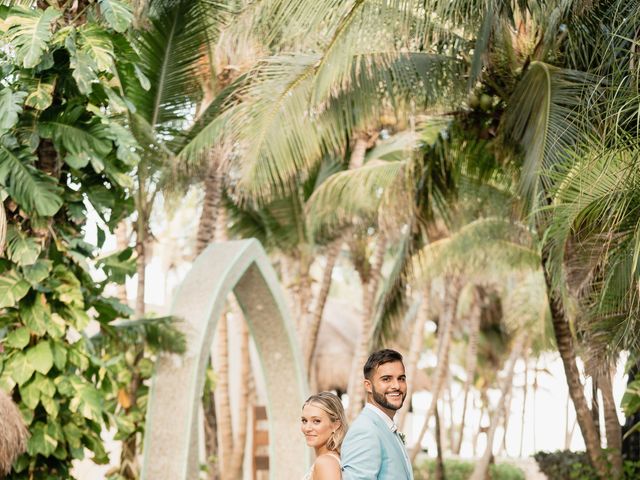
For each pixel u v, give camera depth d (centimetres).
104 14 761
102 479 1483
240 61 1287
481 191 1323
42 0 802
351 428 464
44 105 734
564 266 878
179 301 1001
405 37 958
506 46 1018
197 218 2212
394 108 1069
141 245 1277
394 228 1378
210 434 1416
